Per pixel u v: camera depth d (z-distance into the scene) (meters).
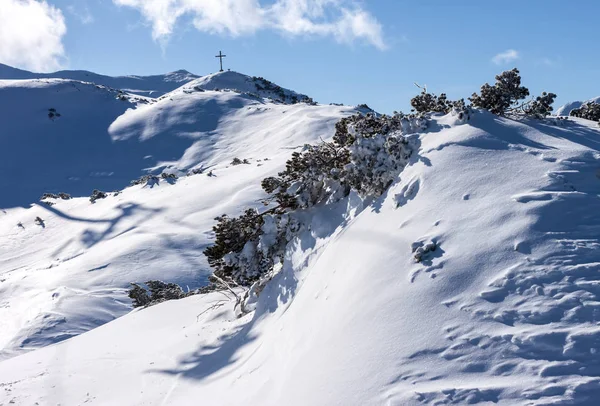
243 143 96.00
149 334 13.30
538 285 5.34
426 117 9.66
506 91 10.70
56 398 10.17
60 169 97.44
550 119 10.50
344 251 8.14
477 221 6.54
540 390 4.35
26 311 34.00
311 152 11.20
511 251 5.89
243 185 58.53
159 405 8.86
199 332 11.95
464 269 5.92
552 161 7.40
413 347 5.31
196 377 9.64
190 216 53.06
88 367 11.74
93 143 105.69
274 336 8.57
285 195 10.91
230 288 13.93
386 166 8.78
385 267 6.72
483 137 8.40
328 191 10.76
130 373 10.75
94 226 58.81
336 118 90.25
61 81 129.38
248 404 7.11
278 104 121.56
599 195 6.52
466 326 5.25
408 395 4.76
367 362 5.49
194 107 114.19
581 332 4.71
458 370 4.84
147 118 112.00
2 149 103.38
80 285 37.88
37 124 112.12
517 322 5.06
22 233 65.81
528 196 6.62
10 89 122.69
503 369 4.68
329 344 6.32
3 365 13.99
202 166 90.38
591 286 5.15
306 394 5.81
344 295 7.00
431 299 5.76
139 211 58.72
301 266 9.77
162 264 40.59
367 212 8.62
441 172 7.82
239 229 11.53
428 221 7.00
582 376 4.37
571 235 5.88
